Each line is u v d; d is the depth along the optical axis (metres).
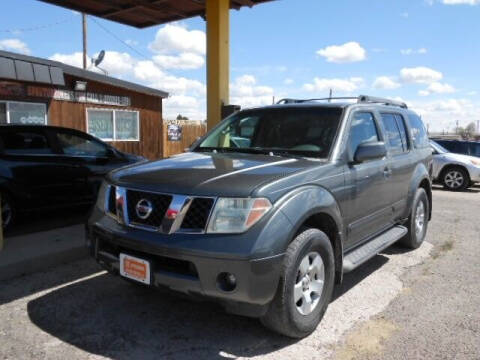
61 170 6.88
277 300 3.17
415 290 4.60
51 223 7.18
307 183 3.50
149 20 9.96
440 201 11.23
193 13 9.51
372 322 3.81
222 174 3.38
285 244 3.12
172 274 3.11
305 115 4.59
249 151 4.43
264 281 3.00
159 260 3.22
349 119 4.42
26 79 11.27
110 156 7.68
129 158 8.02
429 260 5.70
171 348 3.31
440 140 16.83
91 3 8.88
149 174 3.55
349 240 4.20
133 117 16.05
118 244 3.36
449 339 3.52
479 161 13.96
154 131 17.03
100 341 3.40
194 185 3.19
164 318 3.80
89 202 7.34
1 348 3.27
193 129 19.84
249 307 3.08
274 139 4.51
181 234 3.08
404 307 4.14
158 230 3.18
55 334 3.50
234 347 3.34
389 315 3.96
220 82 7.86
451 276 5.06
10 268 4.70
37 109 12.72
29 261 4.87
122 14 9.53
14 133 6.50
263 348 3.33
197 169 3.56
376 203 4.69
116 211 3.51
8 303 4.07
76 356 3.18
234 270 2.94
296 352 3.28
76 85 13.55
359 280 4.88
